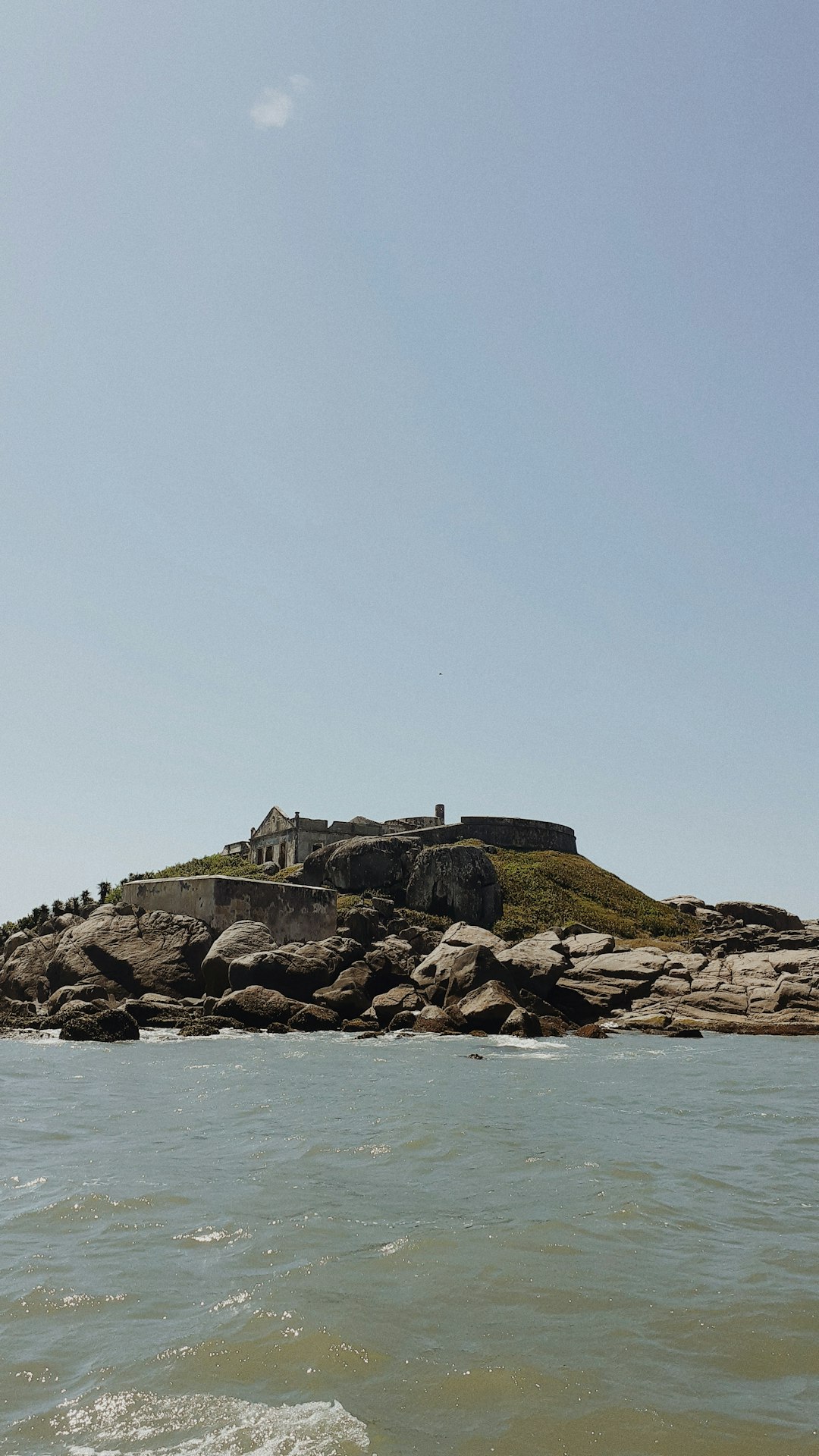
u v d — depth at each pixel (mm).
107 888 67812
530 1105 20094
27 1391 6879
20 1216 11117
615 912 70438
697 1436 6309
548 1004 41875
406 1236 10469
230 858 82500
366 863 65438
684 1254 10000
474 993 39188
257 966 41000
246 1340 7688
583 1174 13547
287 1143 15539
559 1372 7195
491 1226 10898
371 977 43031
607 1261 9742
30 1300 8523
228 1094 21203
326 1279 9094
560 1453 6078
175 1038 34812
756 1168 14273
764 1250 10188
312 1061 27953
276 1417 6492
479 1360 7395
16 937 52750
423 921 59719
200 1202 11773
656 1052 32312
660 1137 16734
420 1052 30875
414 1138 15961
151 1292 8734
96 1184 12617
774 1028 40094
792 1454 6109
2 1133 16359
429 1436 6270
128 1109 19000
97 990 41531
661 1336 7883
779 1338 7871
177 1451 6070
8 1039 34031
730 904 78000
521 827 81188
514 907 66375
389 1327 7996
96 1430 6340
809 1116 19328
